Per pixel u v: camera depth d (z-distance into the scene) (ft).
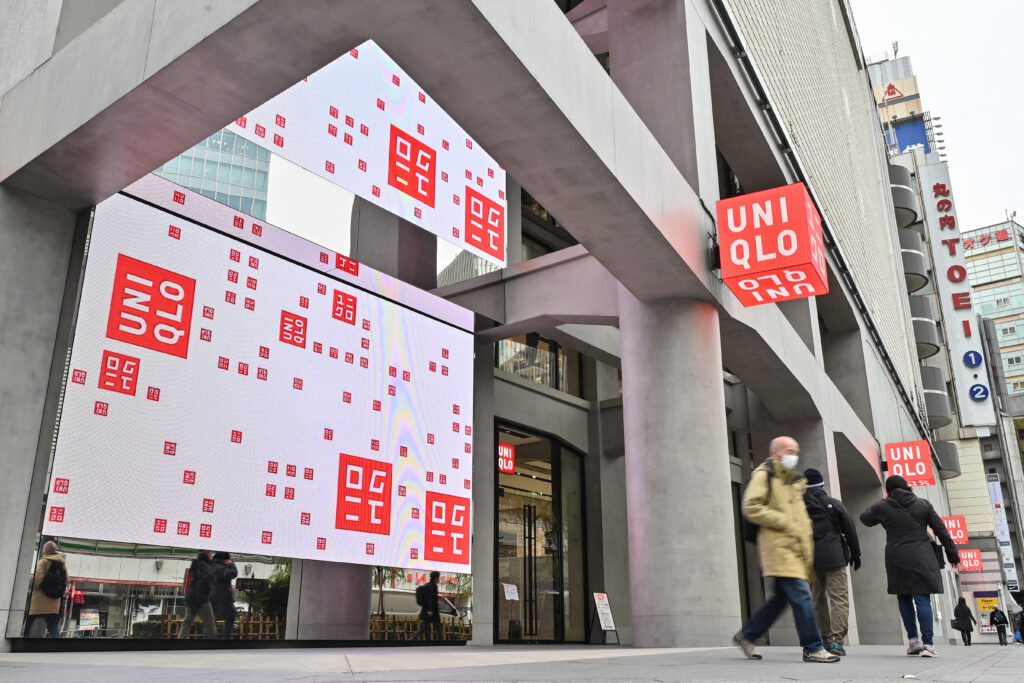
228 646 29.53
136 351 28.35
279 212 34.55
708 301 39.65
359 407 36.52
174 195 30.66
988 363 212.02
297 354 34.17
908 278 150.51
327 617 33.14
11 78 28.19
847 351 79.92
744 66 52.03
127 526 26.91
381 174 39.88
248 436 31.45
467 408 42.57
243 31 21.68
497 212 47.32
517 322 45.21
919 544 24.48
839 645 23.18
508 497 56.54
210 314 31.04
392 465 37.60
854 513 79.41
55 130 25.13
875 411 80.43
